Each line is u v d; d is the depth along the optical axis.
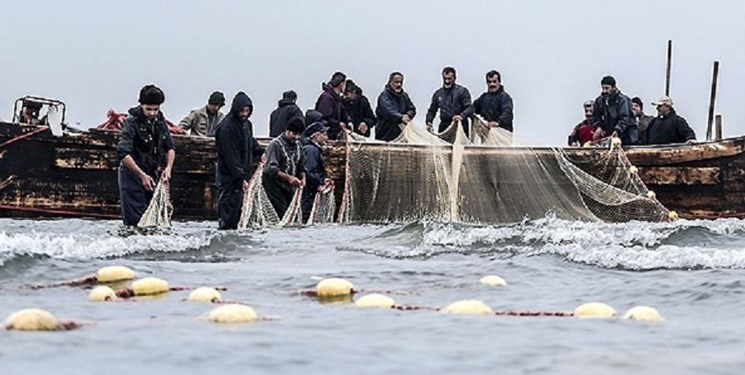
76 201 58.19
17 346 10.81
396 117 59.06
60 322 12.30
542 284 20.12
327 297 17.08
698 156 61.75
